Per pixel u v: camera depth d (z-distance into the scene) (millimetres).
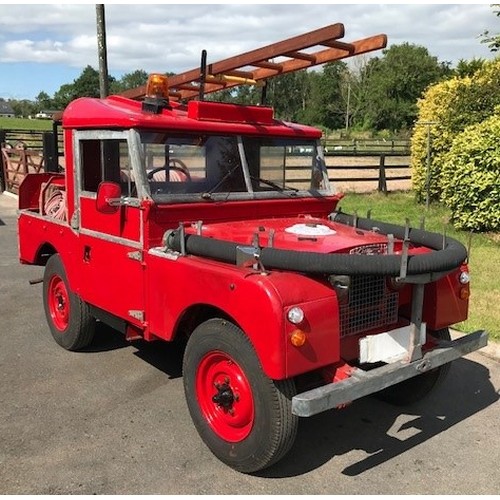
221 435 3463
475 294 6484
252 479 3340
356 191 15977
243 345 3180
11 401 4238
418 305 3385
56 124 6414
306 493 3219
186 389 3656
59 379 4625
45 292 5426
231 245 3340
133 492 3186
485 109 12055
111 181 4172
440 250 3545
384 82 74062
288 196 4523
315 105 84188
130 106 4270
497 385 4648
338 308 3139
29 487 3207
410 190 16328
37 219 5352
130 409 4137
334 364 3250
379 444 3770
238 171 4281
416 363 3393
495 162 9023
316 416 4145
